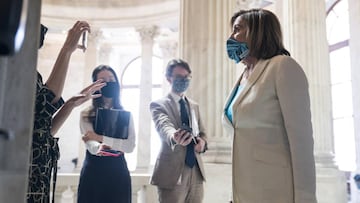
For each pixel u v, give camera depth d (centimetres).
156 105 289
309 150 163
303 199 158
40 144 190
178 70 295
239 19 199
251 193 173
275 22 192
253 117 177
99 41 1055
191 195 280
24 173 85
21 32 68
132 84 1312
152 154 1057
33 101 88
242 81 203
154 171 276
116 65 1303
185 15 486
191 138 263
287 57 176
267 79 175
